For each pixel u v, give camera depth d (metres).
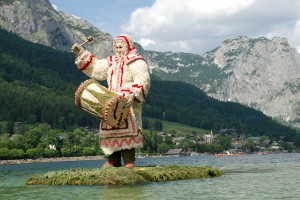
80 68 24.30
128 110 22.31
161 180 21.80
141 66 23.12
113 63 23.89
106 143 23.00
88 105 22.14
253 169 39.94
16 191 18.75
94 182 20.44
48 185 20.98
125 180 20.48
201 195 16.22
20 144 192.12
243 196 15.95
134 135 22.62
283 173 30.62
